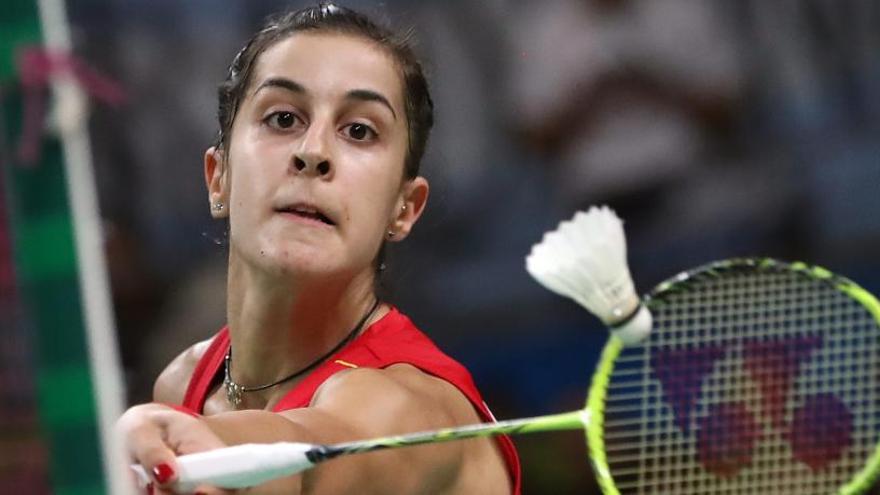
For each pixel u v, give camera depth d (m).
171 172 25.39
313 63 11.44
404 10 24.95
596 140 25.12
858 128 24.61
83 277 11.12
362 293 12.02
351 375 10.30
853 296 9.95
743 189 24.84
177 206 25.34
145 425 8.64
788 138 24.80
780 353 10.83
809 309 14.16
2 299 11.12
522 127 25.30
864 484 9.91
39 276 11.11
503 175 25.31
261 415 9.11
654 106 25.02
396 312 12.38
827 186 24.69
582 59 25.06
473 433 9.23
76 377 10.99
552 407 24.86
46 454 10.90
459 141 25.34
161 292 25.12
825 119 24.73
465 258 25.30
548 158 25.27
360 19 11.88
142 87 25.36
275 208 11.29
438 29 25.16
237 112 11.92
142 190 25.28
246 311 12.02
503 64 25.28
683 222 24.95
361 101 11.43
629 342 9.42
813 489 10.73
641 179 25.00
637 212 25.11
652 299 10.40
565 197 25.27
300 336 11.89
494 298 25.22
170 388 13.71
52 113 11.16
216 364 13.05
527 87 25.27
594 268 9.31
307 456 8.56
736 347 10.66
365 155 11.48
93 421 10.93
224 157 12.70
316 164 11.16
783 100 24.81
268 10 25.31
